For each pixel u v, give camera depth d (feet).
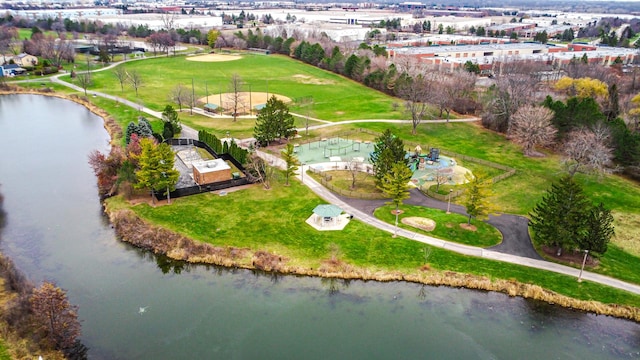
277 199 249.75
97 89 506.89
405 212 239.30
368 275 193.26
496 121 374.63
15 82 527.81
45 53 595.88
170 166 239.09
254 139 343.67
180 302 178.29
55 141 355.15
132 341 157.69
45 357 143.43
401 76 481.05
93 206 251.80
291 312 174.40
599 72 512.22
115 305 175.42
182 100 430.20
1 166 304.50
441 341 161.79
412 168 295.28
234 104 430.20
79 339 157.48
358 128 379.14
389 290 187.21
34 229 226.99
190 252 206.59
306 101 441.68
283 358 152.66
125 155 277.44
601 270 195.93
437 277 192.13
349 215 234.38
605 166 300.40
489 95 402.93
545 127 318.45
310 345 158.40
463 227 224.74
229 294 183.62
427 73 478.18
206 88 496.64
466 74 478.18
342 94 502.79
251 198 250.57
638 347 160.15
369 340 161.58
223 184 260.62
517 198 257.96
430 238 215.92
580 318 173.37
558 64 595.47
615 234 221.87
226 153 297.33
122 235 221.87
